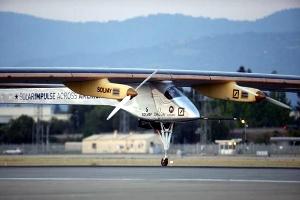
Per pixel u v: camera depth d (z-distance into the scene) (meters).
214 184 91.75
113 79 148.75
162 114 145.50
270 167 135.50
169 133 146.38
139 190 84.56
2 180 97.69
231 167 134.62
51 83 154.50
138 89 148.50
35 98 151.50
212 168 129.50
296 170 122.06
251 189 86.00
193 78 151.50
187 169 124.69
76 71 145.25
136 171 117.44
